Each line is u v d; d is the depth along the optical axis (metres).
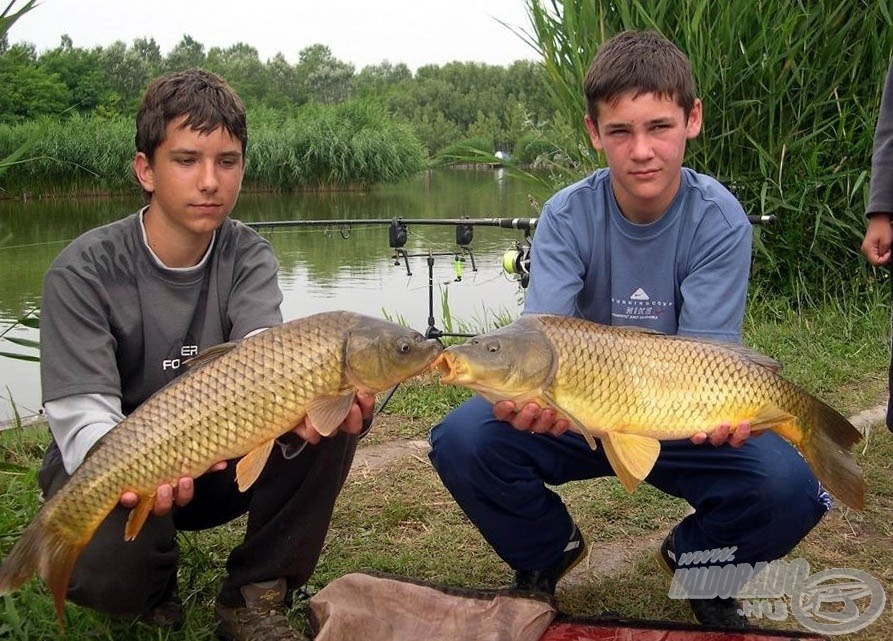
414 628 1.25
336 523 1.78
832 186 3.43
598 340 1.19
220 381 1.10
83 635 1.30
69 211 8.36
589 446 1.29
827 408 1.24
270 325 1.31
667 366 1.20
